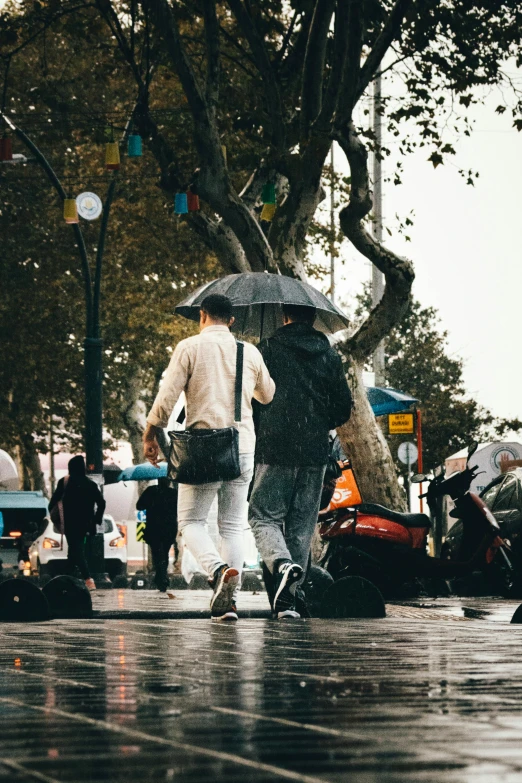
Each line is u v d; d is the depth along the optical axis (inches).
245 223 859.4
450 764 107.9
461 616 413.7
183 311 560.4
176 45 848.9
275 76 881.5
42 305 1824.6
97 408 1098.7
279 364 398.0
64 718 143.6
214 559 360.5
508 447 1344.7
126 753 116.9
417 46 892.0
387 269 868.0
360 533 596.7
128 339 1910.7
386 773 103.4
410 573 601.9
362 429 900.0
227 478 361.7
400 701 156.7
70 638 279.4
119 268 1802.4
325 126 842.2
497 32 893.2
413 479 646.5
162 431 383.9
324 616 362.9
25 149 1758.1
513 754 113.5
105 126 997.2
